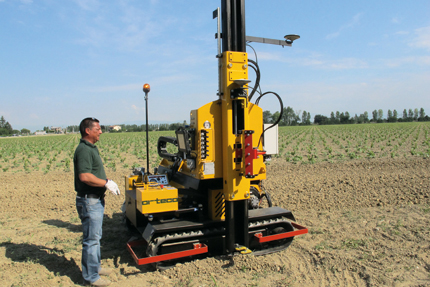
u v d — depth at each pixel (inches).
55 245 227.3
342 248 208.2
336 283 164.4
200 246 182.7
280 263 187.8
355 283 163.6
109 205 342.6
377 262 183.5
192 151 185.9
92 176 160.4
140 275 178.1
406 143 1000.2
